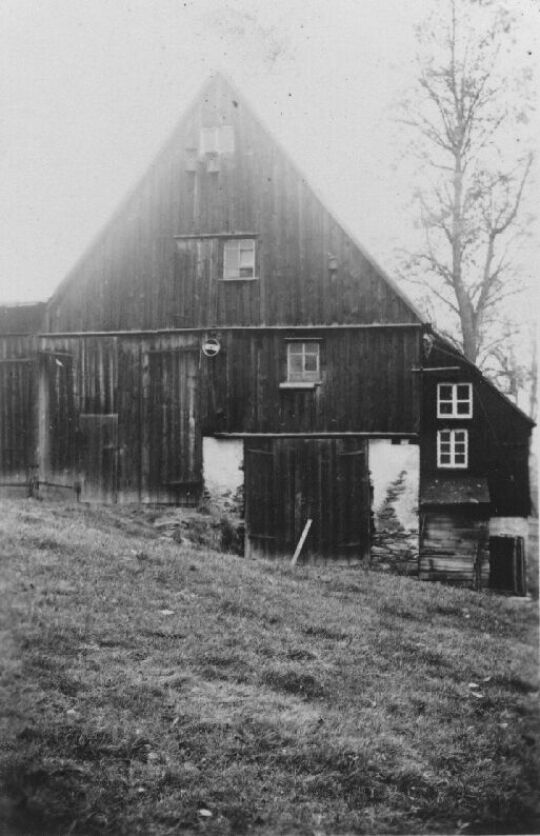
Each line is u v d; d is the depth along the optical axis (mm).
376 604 14344
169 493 17328
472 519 16297
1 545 14594
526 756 9945
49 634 11562
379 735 10180
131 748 9555
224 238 17359
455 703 11000
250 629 12562
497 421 16422
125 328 17641
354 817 9023
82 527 16359
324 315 17016
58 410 17859
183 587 14008
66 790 9000
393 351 16766
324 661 11820
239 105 17312
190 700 10438
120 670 10930
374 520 16625
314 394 16984
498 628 13578
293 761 9609
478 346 16422
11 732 9609
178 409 17422
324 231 17062
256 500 17047
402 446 16641
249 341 17234
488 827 9258
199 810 8867
